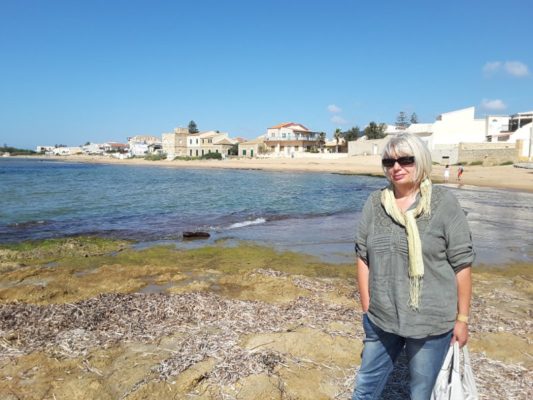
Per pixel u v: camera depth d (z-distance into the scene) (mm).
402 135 2807
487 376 4344
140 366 4543
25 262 10133
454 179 38438
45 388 4168
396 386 4094
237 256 11000
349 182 44250
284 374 4395
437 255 2695
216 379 4238
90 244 12164
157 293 7410
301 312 6277
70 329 5570
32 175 56188
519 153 53812
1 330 5496
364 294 3102
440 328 2719
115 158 164875
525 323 5953
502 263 10406
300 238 13727
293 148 104750
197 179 49812
